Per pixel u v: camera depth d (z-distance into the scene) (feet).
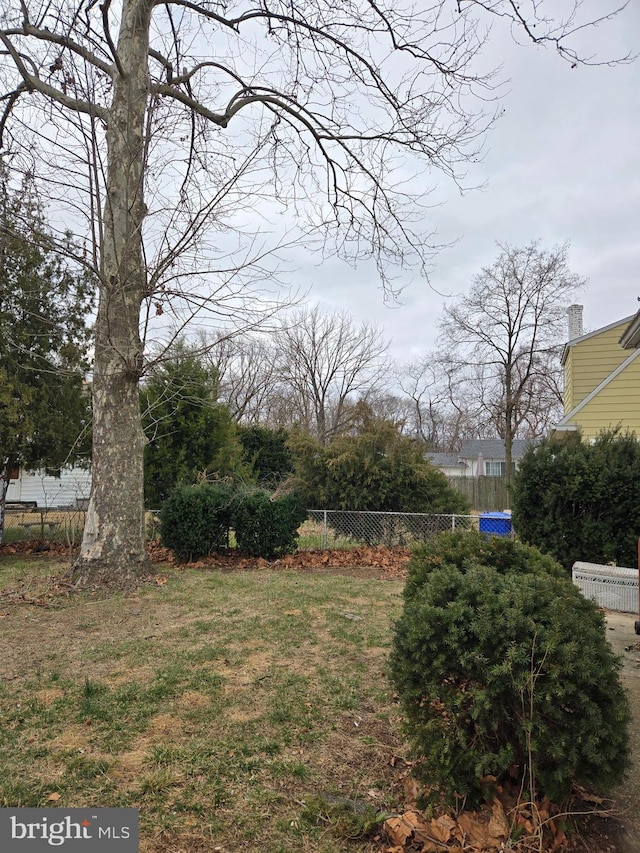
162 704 10.90
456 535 11.68
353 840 7.13
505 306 85.10
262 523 28.94
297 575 25.29
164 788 8.07
